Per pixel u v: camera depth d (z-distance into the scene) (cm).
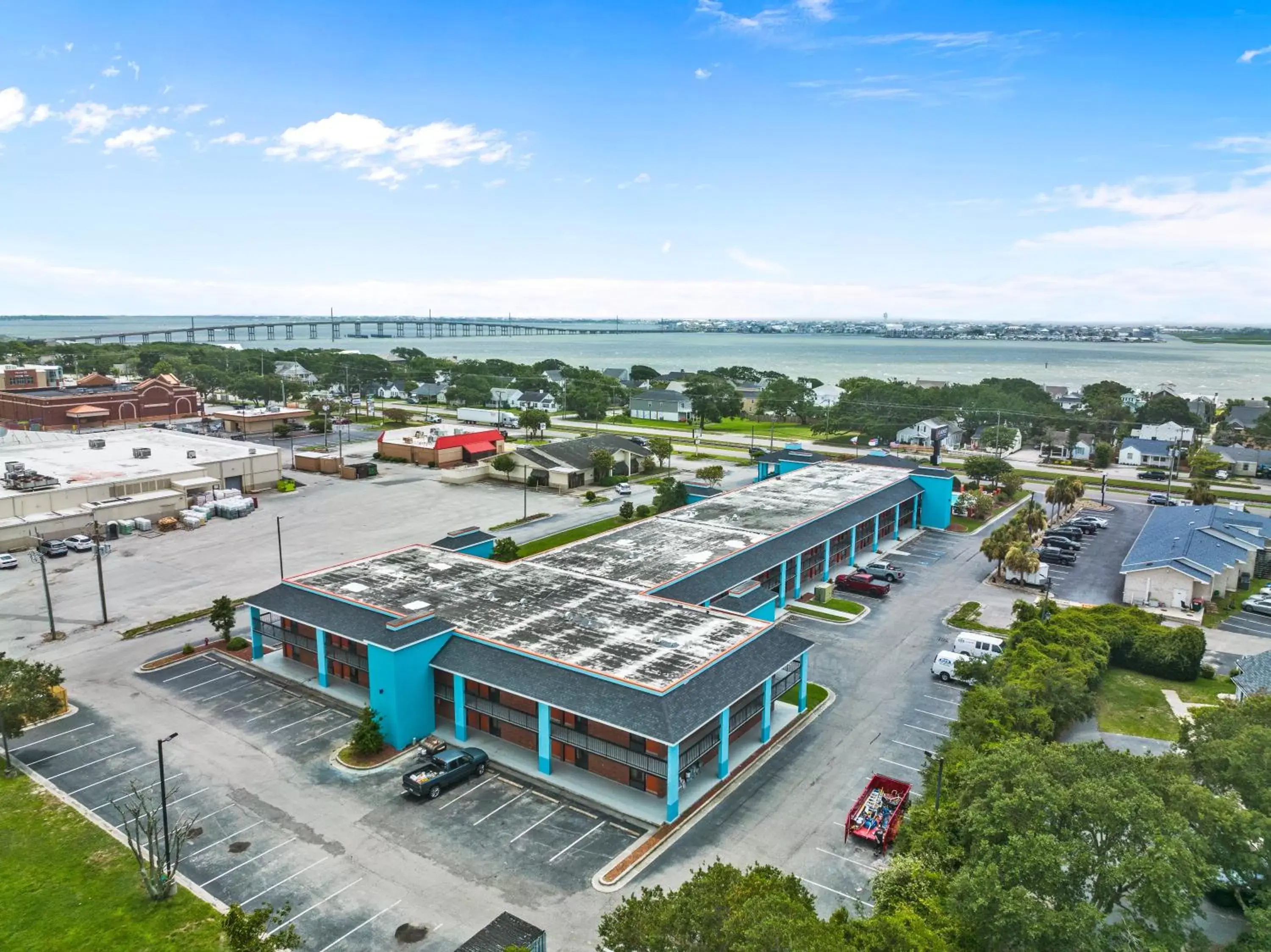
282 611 5147
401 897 3212
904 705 4934
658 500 9225
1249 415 16825
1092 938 2302
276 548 8044
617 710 3834
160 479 9375
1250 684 4600
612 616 4881
